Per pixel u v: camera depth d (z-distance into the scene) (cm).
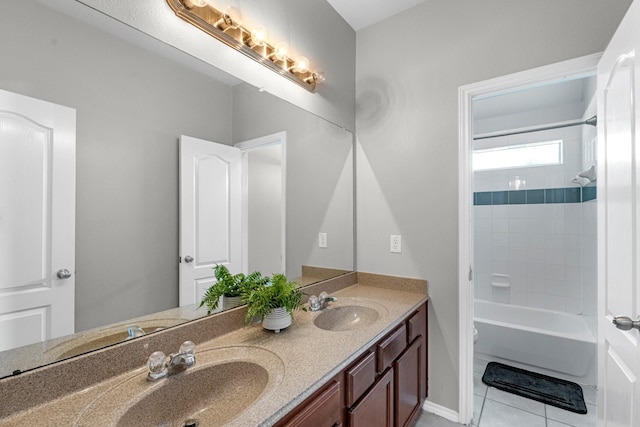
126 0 107
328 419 99
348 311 176
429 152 195
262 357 109
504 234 332
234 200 147
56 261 91
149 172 115
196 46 128
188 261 127
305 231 186
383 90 215
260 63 156
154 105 116
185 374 98
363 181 223
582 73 155
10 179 82
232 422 75
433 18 195
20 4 84
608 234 126
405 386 160
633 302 103
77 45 96
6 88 81
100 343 100
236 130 147
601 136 133
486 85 176
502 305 327
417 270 200
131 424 82
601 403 135
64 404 83
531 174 319
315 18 190
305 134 185
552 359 236
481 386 226
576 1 152
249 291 139
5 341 81
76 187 95
